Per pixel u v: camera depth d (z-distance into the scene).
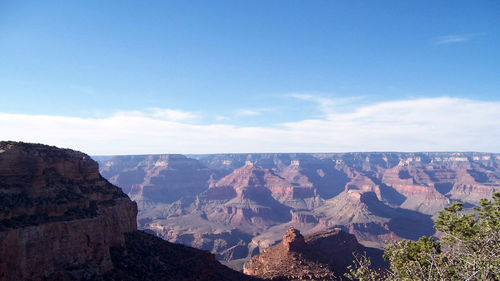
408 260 37.34
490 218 43.19
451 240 40.00
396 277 31.42
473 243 33.88
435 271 28.36
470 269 26.14
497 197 45.56
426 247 38.47
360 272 32.28
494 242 33.28
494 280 24.80
